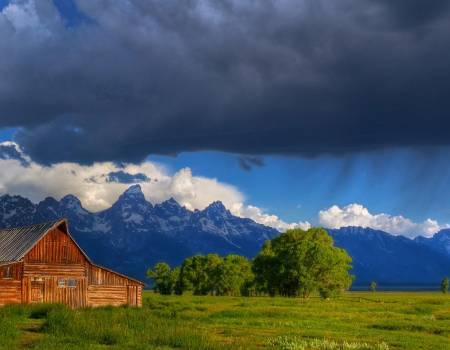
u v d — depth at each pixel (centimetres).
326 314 6906
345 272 12912
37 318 5447
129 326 4419
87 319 4541
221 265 16488
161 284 17912
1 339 3694
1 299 7369
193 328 4738
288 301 10212
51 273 7738
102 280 8069
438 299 12688
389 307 8531
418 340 4541
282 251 13238
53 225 7756
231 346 3672
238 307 8138
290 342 4106
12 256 7650
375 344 4225
